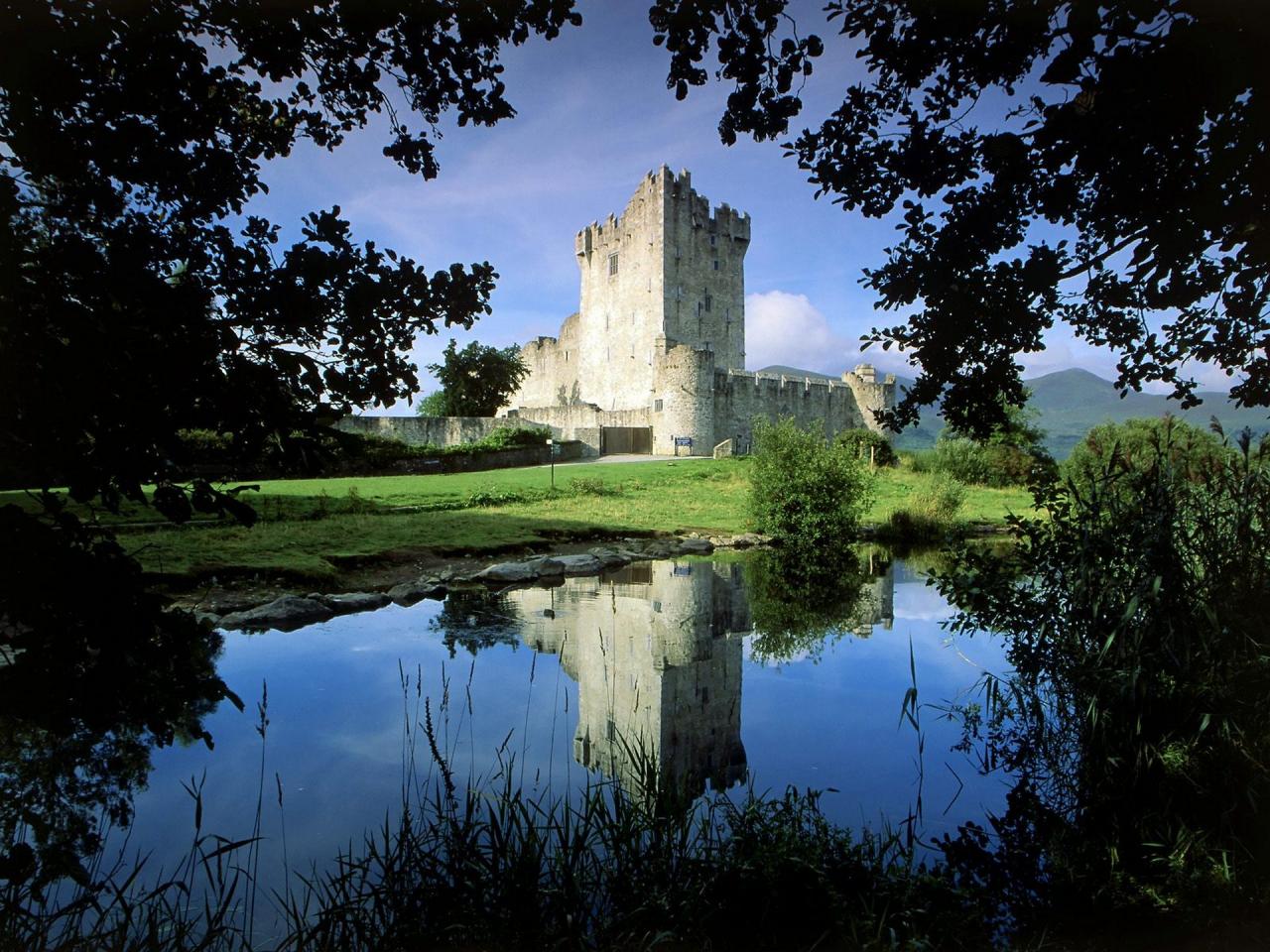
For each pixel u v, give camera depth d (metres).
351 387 2.96
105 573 2.44
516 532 15.72
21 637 2.36
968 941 2.98
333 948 2.78
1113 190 3.81
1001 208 4.19
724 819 3.92
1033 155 3.93
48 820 3.88
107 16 2.53
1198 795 4.04
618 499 23.02
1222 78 3.05
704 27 3.94
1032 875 3.56
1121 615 4.80
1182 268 3.94
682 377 41.78
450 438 37.81
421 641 8.07
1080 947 2.97
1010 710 5.87
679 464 32.97
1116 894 3.35
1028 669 5.61
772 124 4.21
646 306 50.59
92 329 2.29
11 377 2.21
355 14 3.24
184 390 2.43
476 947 2.85
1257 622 4.35
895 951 2.79
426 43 3.47
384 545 13.16
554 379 63.22
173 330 2.40
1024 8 3.52
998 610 5.76
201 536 12.57
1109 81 3.26
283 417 2.63
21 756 4.56
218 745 5.03
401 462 31.27
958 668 7.33
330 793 4.32
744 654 7.98
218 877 3.36
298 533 13.72
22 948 2.64
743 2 3.88
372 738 5.21
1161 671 4.42
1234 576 4.59
